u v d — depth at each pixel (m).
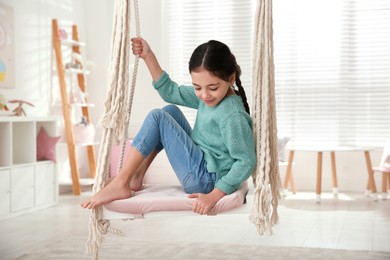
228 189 2.10
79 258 3.03
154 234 3.68
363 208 4.66
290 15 5.82
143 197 2.13
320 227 3.88
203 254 3.13
